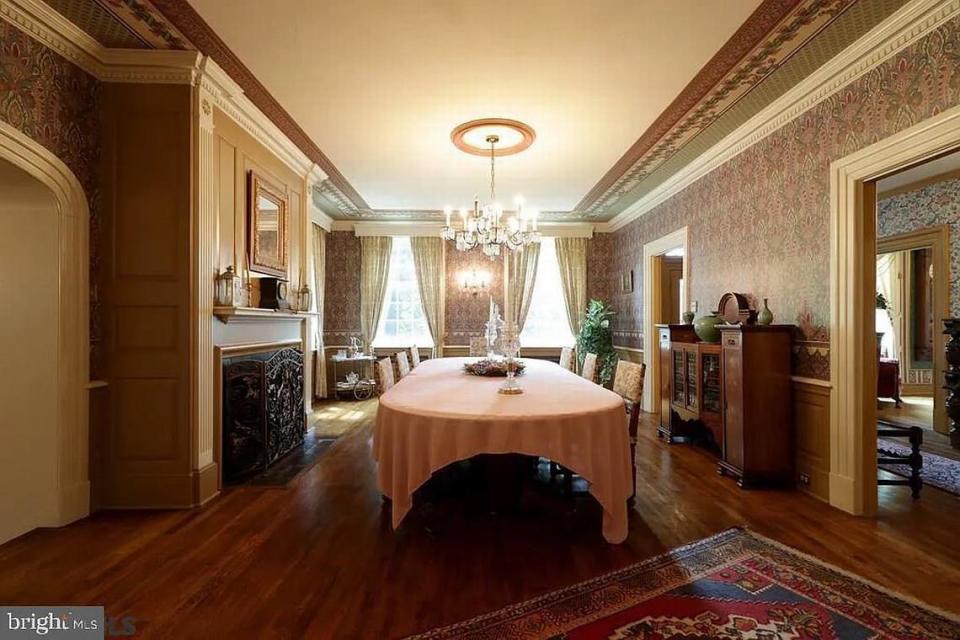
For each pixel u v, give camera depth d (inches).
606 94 123.8
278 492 123.2
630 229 253.1
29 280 102.0
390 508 111.9
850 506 107.9
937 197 197.3
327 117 138.5
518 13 91.5
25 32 91.4
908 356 274.2
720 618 69.6
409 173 191.3
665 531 99.3
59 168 99.3
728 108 132.1
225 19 94.1
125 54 106.4
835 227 111.5
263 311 134.5
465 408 92.4
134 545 92.9
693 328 170.7
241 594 76.0
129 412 111.7
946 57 85.9
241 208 135.9
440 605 72.9
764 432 126.0
